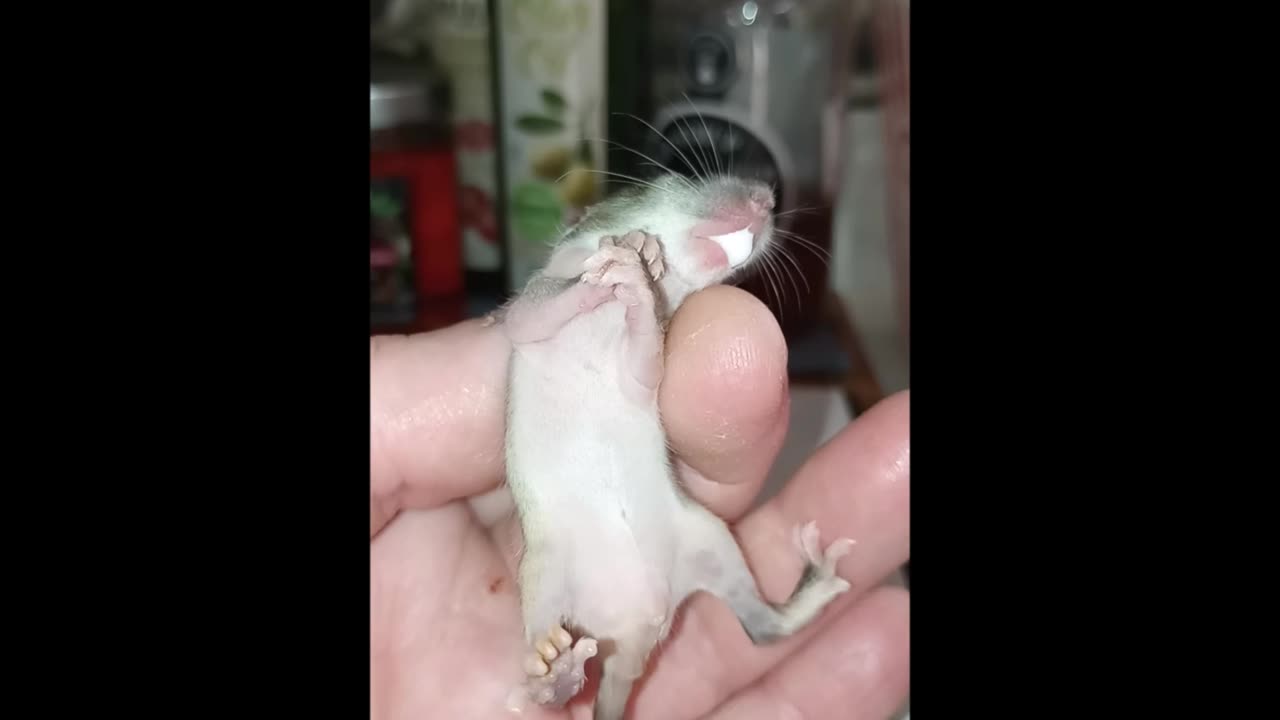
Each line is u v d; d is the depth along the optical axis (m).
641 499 0.15
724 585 0.15
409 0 0.22
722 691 0.16
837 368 0.22
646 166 0.21
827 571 0.16
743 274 0.16
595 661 0.15
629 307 0.14
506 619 0.16
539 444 0.15
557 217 0.21
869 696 0.16
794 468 0.20
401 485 0.16
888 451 0.16
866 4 0.21
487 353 0.16
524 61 0.21
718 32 0.21
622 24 0.21
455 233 0.22
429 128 0.22
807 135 0.22
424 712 0.15
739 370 0.15
